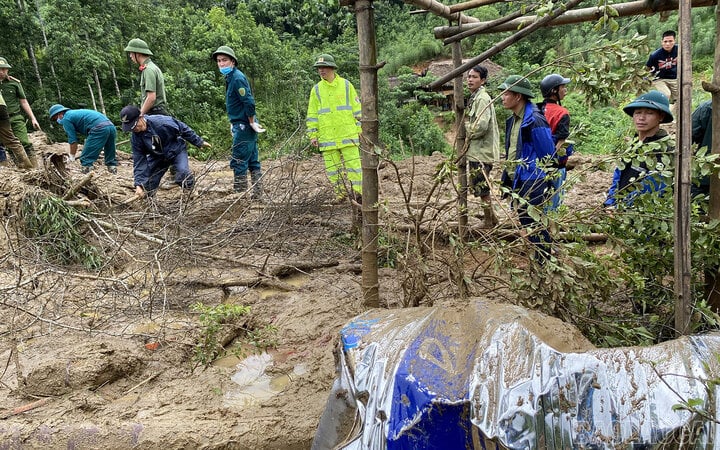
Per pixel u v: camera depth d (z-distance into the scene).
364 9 2.96
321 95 6.20
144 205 5.77
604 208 2.97
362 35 3.00
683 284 2.43
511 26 4.11
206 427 2.69
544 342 1.93
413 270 3.15
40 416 2.82
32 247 4.73
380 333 2.25
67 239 4.84
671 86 6.14
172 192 7.49
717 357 1.76
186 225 5.22
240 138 6.66
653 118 3.32
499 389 1.80
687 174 2.36
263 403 2.95
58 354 3.25
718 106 2.66
